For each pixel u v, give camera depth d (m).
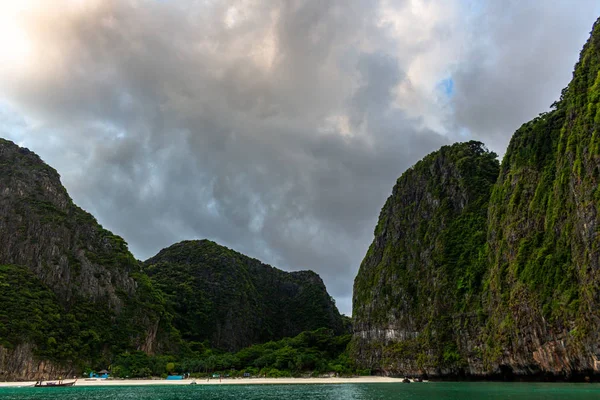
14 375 125.44
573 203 85.31
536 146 111.56
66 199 196.62
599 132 77.81
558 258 86.81
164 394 89.25
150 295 192.75
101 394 89.56
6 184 182.25
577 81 93.81
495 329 105.44
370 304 166.00
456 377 118.94
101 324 162.50
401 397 75.31
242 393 91.19
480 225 133.50
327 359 175.12
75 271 170.38
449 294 129.62
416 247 154.00
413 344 136.38
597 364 72.44
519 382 99.69
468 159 151.25
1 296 138.00
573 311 78.56
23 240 170.38
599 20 97.75
